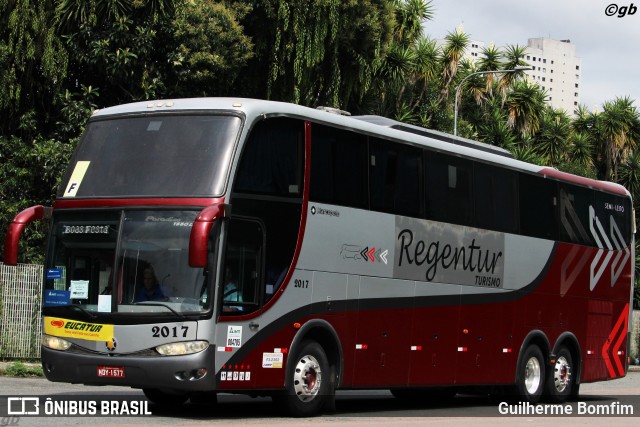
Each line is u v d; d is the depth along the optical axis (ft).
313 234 51.31
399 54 138.72
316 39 103.30
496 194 67.41
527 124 184.03
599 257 78.48
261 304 48.06
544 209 72.43
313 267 51.29
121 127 50.08
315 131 52.06
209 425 43.68
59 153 90.58
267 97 105.19
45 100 99.40
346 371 53.62
